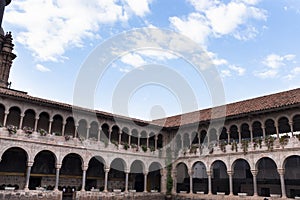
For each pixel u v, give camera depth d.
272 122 41.34
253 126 43.97
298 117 38.25
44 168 42.44
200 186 51.28
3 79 45.75
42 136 38.72
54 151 39.31
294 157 41.56
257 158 39.38
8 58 46.75
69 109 41.78
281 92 43.12
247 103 45.12
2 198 33.75
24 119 41.03
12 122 39.78
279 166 36.94
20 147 36.50
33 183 41.62
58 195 38.16
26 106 38.84
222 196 41.97
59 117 43.06
